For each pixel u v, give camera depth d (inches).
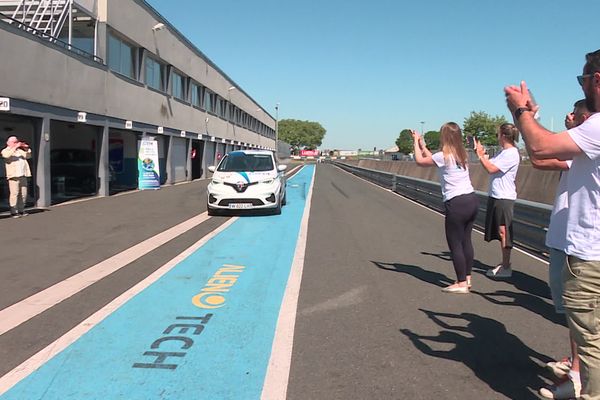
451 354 166.2
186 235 392.5
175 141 1085.8
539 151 105.5
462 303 222.1
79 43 721.0
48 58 557.0
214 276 264.8
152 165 848.9
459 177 231.5
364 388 142.2
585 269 108.6
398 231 424.8
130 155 897.5
